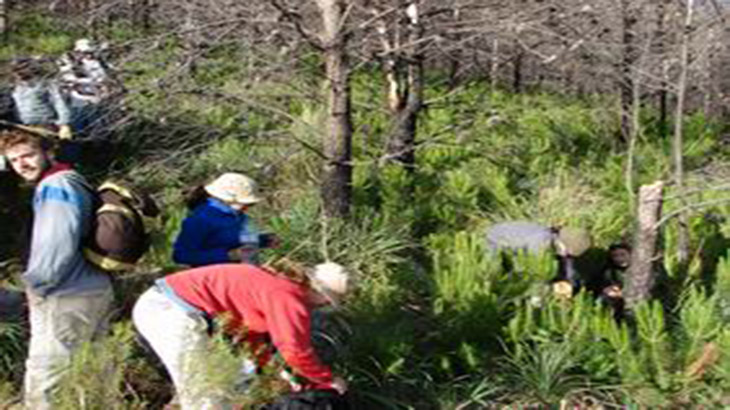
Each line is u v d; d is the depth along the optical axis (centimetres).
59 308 367
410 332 493
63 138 561
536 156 861
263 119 779
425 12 645
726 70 884
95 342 381
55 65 578
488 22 600
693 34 671
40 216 359
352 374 448
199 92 579
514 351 485
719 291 534
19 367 436
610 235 658
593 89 1061
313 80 695
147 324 367
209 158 718
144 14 616
